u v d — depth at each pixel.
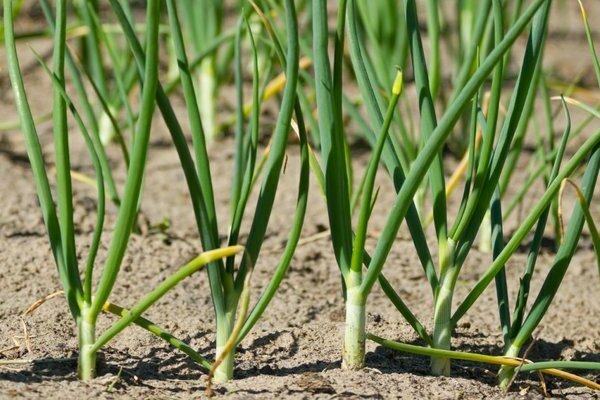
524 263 1.75
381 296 1.63
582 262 1.76
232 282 1.33
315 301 1.61
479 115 1.39
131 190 1.27
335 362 1.41
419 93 1.35
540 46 1.33
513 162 1.71
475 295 1.36
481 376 1.42
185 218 1.86
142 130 1.25
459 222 1.35
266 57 2.10
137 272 1.63
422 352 1.34
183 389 1.33
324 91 1.31
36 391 1.29
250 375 1.38
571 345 1.53
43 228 1.76
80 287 1.32
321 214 1.89
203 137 1.31
